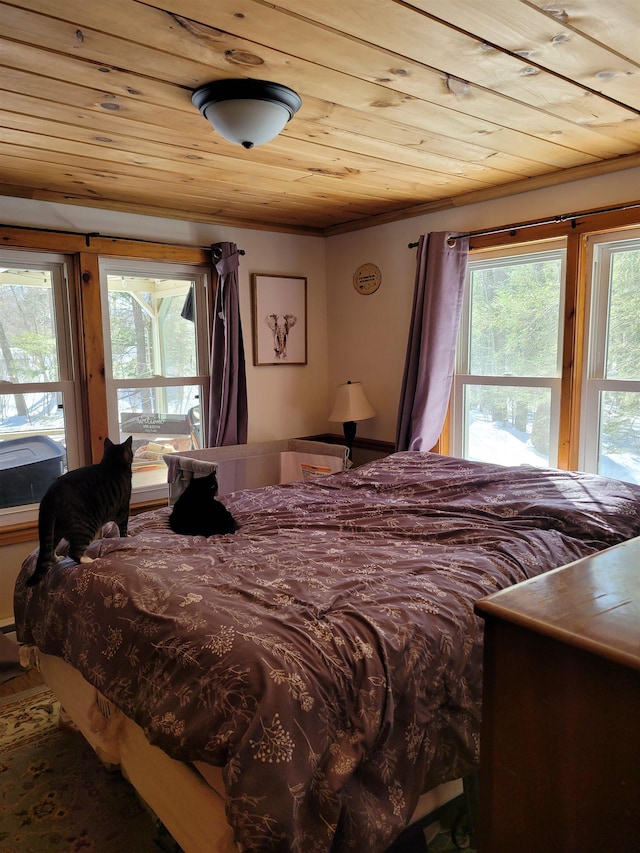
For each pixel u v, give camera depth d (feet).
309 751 3.85
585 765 1.84
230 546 6.88
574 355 9.05
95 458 10.46
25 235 9.43
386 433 12.27
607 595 2.06
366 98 6.01
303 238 12.89
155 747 4.91
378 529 7.56
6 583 9.74
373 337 12.35
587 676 1.80
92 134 6.97
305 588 5.45
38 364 10.20
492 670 2.09
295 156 7.93
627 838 1.76
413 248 11.30
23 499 10.12
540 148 7.75
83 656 5.46
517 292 10.02
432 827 5.09
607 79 5.62
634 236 8.44
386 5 4.31
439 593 5.33
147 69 5.32
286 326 12.73
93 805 5.89
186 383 11.81
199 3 4.25
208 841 4.22
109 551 6.54
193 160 8.04
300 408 13.19
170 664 4.60
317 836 3.79
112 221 10.40
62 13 4.36
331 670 4.23
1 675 8.46
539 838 2.01
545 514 7.40
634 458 8.76
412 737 4.41
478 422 10.77
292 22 4.53
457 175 9.02
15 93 5.79
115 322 10.86
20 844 5.40
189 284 11.75
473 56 5.14
